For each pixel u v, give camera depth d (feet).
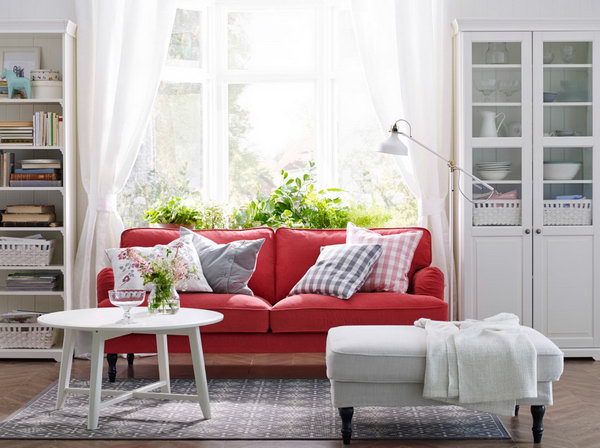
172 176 19.34
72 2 18.25
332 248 15.58
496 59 17.01
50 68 18.21
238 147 19.75
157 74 17.84
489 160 17.06
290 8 19.63
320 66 19.62
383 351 10.71
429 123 17.67
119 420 11.86
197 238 16.16
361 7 18.06
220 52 19.61
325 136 19.62
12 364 16.48
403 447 10.66
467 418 12.10
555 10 18.39
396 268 15.43
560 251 17.04
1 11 18.34
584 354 17.01
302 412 12.37
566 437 11.14
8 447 10.55
